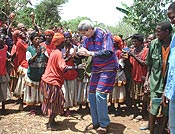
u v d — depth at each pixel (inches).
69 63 235.6
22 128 212.2
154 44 185.8
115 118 241.9
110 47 194.4
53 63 205.9
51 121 213.8
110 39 197.5
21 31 271.0
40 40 242.8
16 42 265.0
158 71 183.5
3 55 230.1
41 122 225.6
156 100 183.3
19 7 995.3
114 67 201.9
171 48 138.8
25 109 257.4
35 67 237.1
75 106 246.8
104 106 202.5
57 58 204.2
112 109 259.0
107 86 200.2
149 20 408.2
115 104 284.0
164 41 181.0
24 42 254.1
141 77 233.0
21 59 252.2
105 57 198.8
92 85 208.2
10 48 287.9
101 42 198.4
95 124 214.2
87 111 257.6
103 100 201.0
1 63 228.7
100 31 199.2
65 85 236.5
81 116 243.4
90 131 210.7
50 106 207.8
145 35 411.5
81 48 194.4
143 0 408.8
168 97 137.5
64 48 238.1
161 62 181.8
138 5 410.9
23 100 244.4
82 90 249.3
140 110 255.8
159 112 183.6
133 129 217.9
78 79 245.6
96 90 202.2
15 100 287.9
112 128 218.5
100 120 205.6
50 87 205.6
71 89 239.9
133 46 248.8
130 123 230.7
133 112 256.1
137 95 235.0
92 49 203.0
